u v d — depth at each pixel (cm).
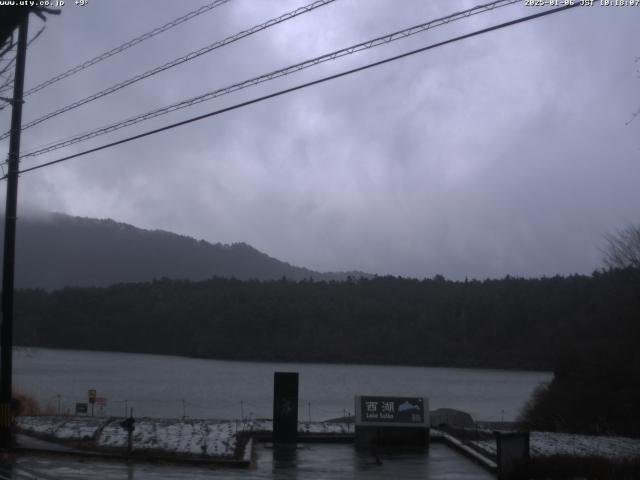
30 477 1493
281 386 2094
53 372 9344
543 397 3634
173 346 12569
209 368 10381
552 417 3350
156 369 10219
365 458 1858
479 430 2628
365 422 2052
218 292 13262
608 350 3588
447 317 10638
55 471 1583
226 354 11588
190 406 5306
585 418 3161
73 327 13325
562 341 6444
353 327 11431
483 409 5641
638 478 1586
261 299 12306
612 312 4012
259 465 1744
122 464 1716
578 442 2195
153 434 2133
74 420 2503
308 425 2408
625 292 3825
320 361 11106
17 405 2352
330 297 12306
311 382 8356
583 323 6303
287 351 11456
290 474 1623
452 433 2292
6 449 1877
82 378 8375
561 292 9125
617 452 1933
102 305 13575
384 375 9269
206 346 11769
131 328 13000
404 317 11212
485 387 7850
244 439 2055
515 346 9269
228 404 5525
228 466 1709
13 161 2019
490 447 1991
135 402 5516
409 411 2081
